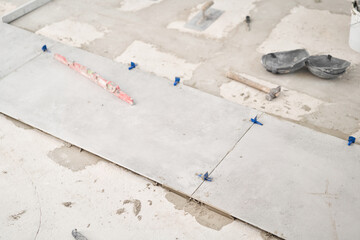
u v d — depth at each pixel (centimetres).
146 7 636
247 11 606
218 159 390
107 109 454
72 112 454
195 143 408
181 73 505
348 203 345
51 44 564
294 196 353
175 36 568
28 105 466
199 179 374
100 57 533
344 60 476
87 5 652
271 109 446
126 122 437
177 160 393
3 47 565
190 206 360
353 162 376
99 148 410
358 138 405
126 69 510
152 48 550
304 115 436
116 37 576
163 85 482
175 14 614
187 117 437
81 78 501
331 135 409
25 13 643
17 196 379
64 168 401
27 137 436
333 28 555
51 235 346
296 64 473
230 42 549
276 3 616
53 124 441
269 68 483
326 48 523
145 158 397
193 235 338
